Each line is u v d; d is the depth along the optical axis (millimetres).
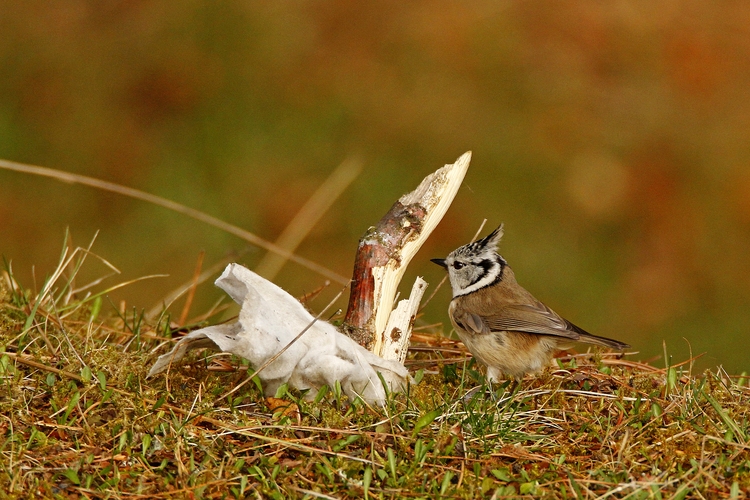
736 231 14766
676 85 17312
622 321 13375
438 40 17469
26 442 5844
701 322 13375
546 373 7551
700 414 6520
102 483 5562
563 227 14555
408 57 17125
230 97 16047
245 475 5648
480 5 18219
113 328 8227
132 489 5504
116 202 14445
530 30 18016
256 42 16844
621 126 16297
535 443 6207
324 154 15367
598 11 18328
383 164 15195
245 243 13977
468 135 15750
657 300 13711
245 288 6703
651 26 18391
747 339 13039
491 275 8492
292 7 17391
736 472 5715
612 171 15430
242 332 6418
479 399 6801
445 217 14383
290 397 6496
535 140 15828
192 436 5992
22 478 5488
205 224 14203
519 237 14305
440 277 13547
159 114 15820
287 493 5520
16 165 8828
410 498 5477
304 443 5980
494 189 14961
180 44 16703
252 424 6184
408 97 16375
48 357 6949
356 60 16953
